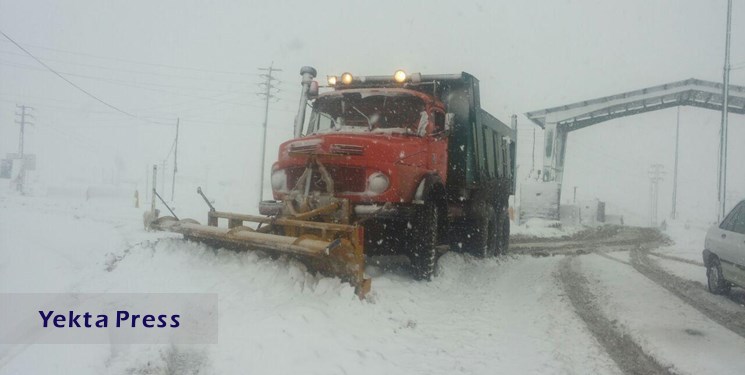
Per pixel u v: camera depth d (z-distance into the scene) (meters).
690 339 6.05
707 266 9.71
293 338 4.78
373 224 7.89
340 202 6.68
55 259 9.22
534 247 17.64
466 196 10.34
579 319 6.86
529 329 6.30
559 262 13.33
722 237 9.12
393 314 6.16
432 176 7.90
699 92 27.95
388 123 8.41
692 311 7.59
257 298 5.68
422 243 7.85
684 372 4.98
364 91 8.66
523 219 29.25
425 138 8.23
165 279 6.16
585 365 5.10
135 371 4.11
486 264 11.41
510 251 15.74
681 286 10.01
